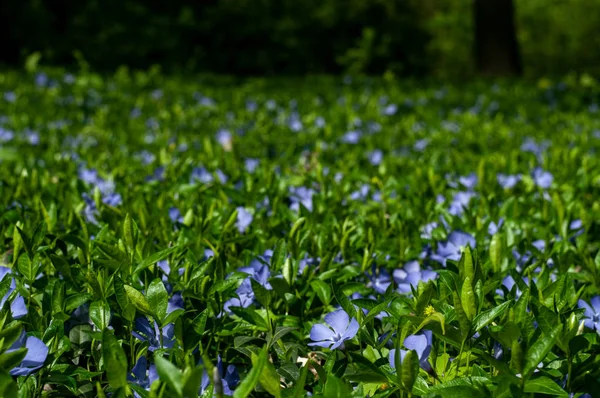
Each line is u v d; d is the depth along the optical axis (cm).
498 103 889
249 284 210
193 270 205
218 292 193
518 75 1641
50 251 232
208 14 1670
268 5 1739
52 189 331
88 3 1528
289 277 210
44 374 166
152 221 267
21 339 150
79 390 169
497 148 582
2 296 166
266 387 137
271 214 320
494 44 1633
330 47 1812
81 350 191
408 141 591
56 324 169
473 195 352
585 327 178
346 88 1023
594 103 957
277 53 1748
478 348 168
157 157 432
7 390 123
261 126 620
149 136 575
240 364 192
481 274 181
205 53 1658
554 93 997
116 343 135
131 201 303
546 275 207
